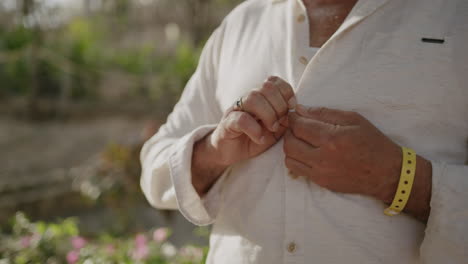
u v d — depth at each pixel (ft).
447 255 2.13
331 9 2.44
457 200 2.10
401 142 2.25
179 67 27.14
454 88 2.18
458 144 2.25
